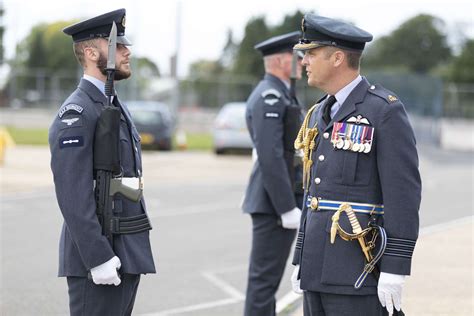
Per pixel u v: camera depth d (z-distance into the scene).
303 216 6.52
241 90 66.31
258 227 9.08
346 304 6.13
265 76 9.16
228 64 109.00
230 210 19.83
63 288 11.74
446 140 58.34
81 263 6.47
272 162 8.66
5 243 14.99
